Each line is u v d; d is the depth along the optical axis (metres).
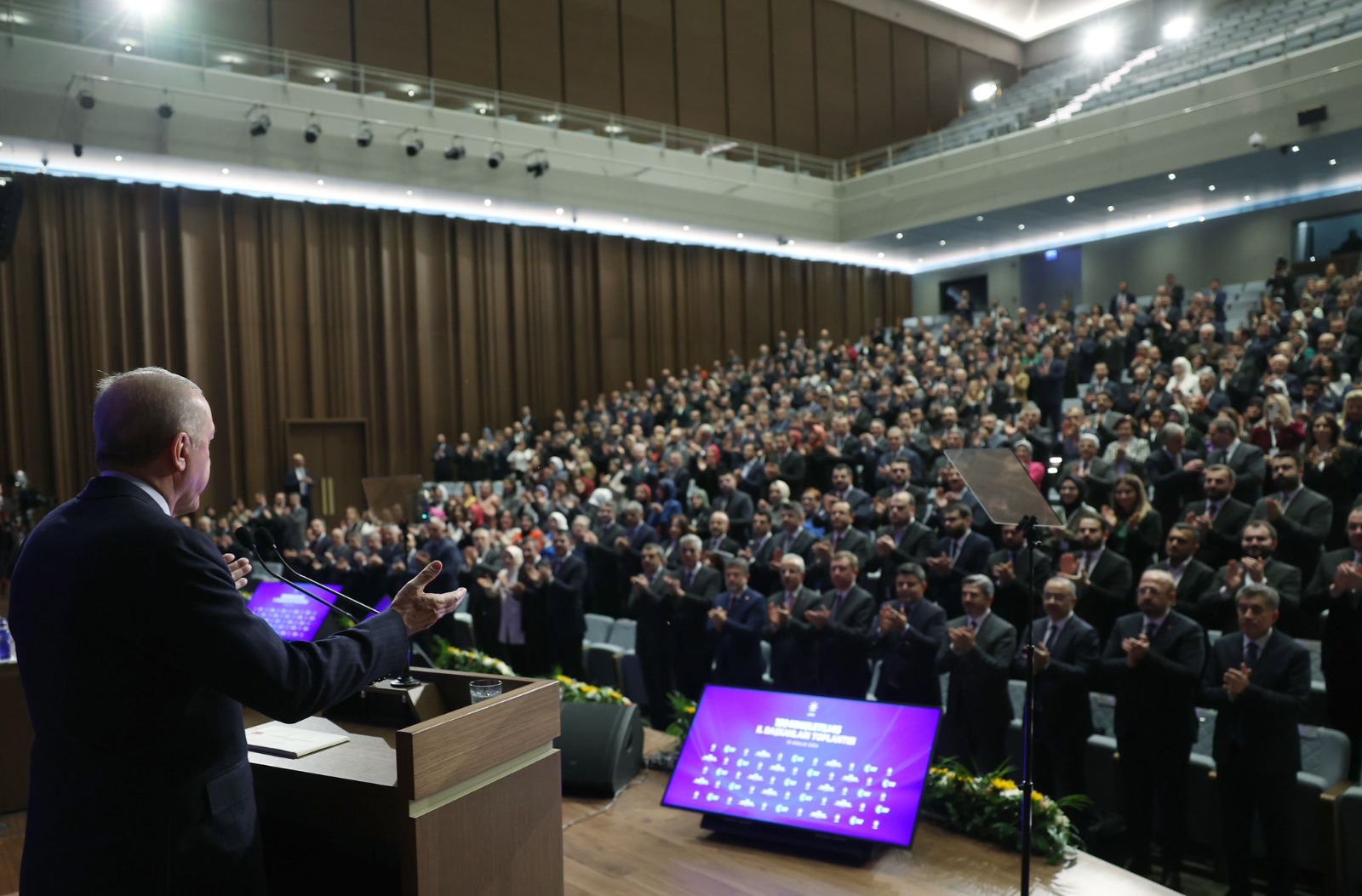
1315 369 8.16
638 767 3.67
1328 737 4.14
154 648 1.50
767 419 11.27
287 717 1.56
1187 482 6.36
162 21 13.31
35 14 11.65
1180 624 4.11
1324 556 4.57
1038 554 5.45
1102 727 4.79
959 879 2.75
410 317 15.76
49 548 1.55
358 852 2.18
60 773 1.52
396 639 1.75
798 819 2.98
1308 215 15.67
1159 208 16.52
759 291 19.62
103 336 13.12
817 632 5.23
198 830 1.56
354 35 15.31
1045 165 15.57
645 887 2.71
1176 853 4.05
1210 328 9.54
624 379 17.86
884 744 3.04
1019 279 19.73
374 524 10.08
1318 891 4.04
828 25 20.84
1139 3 21.16
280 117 13.20
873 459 8.70
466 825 1.93
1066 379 11.05
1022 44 23.30
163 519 1.55
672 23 18.84
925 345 13.34
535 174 15.34
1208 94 13.68
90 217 13.12
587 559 8.19
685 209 17.00
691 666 6.12
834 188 18.83
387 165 14.11
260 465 14.34
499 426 16.55
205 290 13.95
